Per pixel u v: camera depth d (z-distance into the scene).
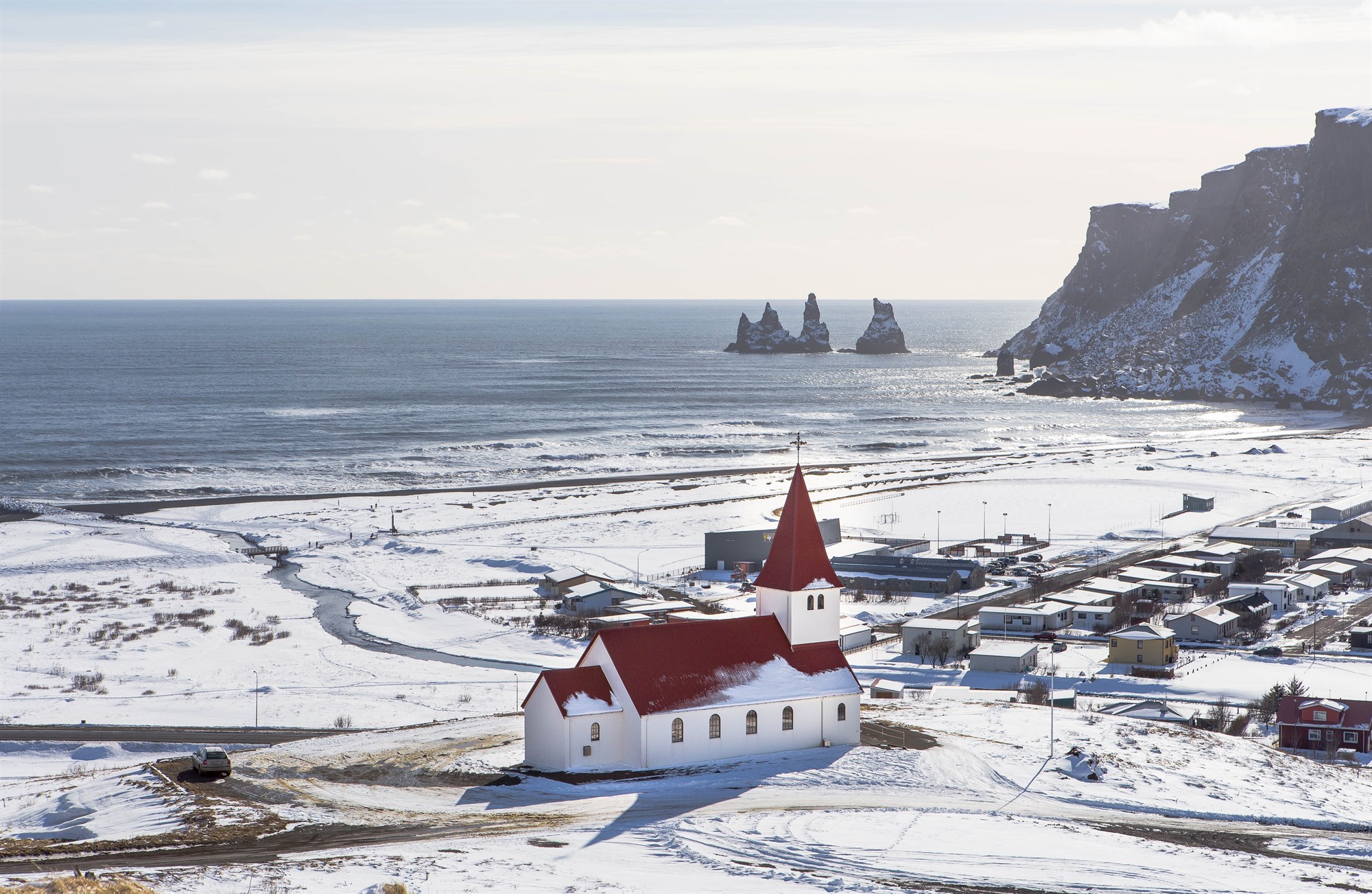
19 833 59.19
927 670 115.75
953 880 52.41
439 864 50.81
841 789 68.06
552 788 67.38
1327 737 89.19
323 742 77.69
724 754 73.31
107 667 114.12
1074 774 73.44
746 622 76.88
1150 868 54.84
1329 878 54.34
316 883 46.72
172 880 46.44
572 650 122.81
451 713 97.88
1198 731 86.81
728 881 50.12
